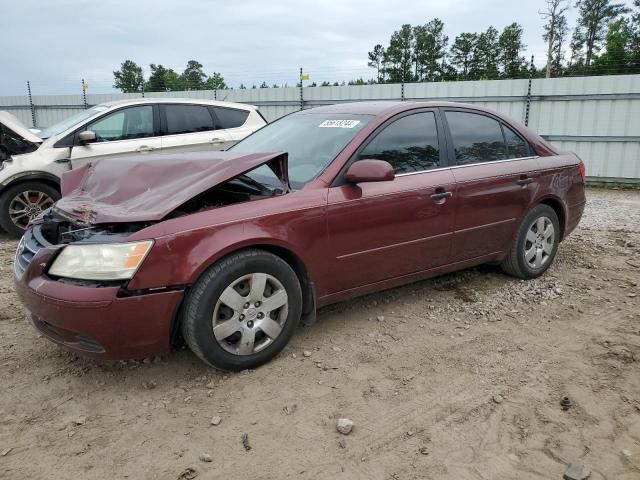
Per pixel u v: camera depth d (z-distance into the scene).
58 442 2.57
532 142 4.76
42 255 2.85
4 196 6.50
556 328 3.81
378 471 2.38
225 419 2.75
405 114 3.94
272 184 3.44
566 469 2.38
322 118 4.15
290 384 3.06
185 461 2.44
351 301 4.27
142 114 7.27
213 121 7.74
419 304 4.23
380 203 3.57
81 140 6.68
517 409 2.83
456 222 4.04
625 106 10.81
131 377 3.13
